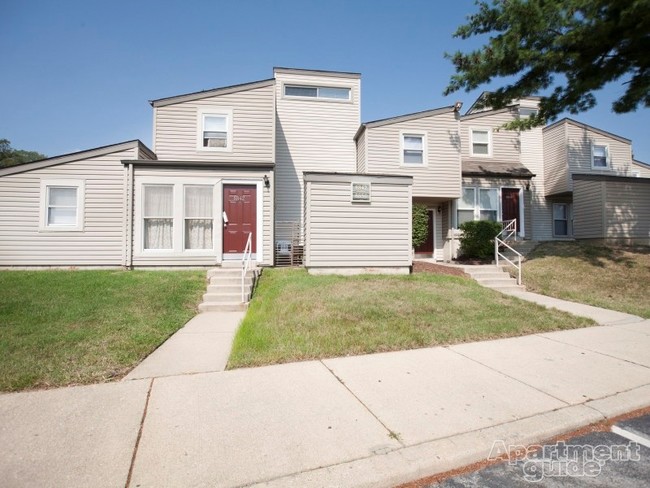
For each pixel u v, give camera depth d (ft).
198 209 33.30
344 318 18.93
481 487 7.57
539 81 34.81
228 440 8.69
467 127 49.96
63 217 34.01
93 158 34.19
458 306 21.95
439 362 14.19
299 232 43.47
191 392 11.34
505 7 32.73
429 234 47.93
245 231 33.91
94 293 23.29
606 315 22.58
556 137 52.85
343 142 47.75
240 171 33.88
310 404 10.55
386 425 9.41
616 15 29.32
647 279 30.68
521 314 21.21
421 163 44.01
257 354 14.51
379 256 33.06
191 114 38.19
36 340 15.28
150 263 32.27
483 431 9.21
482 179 46.96
